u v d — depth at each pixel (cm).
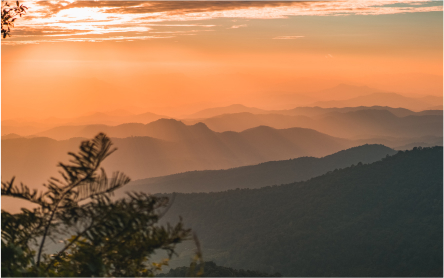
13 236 343
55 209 339
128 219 339
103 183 340
